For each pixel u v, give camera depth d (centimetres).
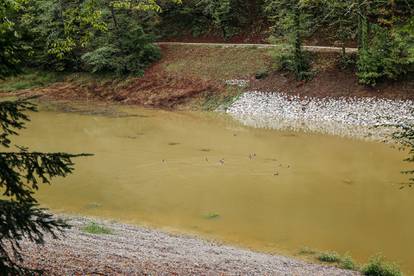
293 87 4019
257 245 1463
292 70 4144
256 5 5403
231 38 5262
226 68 4553
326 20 3997
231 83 4334
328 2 2978
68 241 1194
